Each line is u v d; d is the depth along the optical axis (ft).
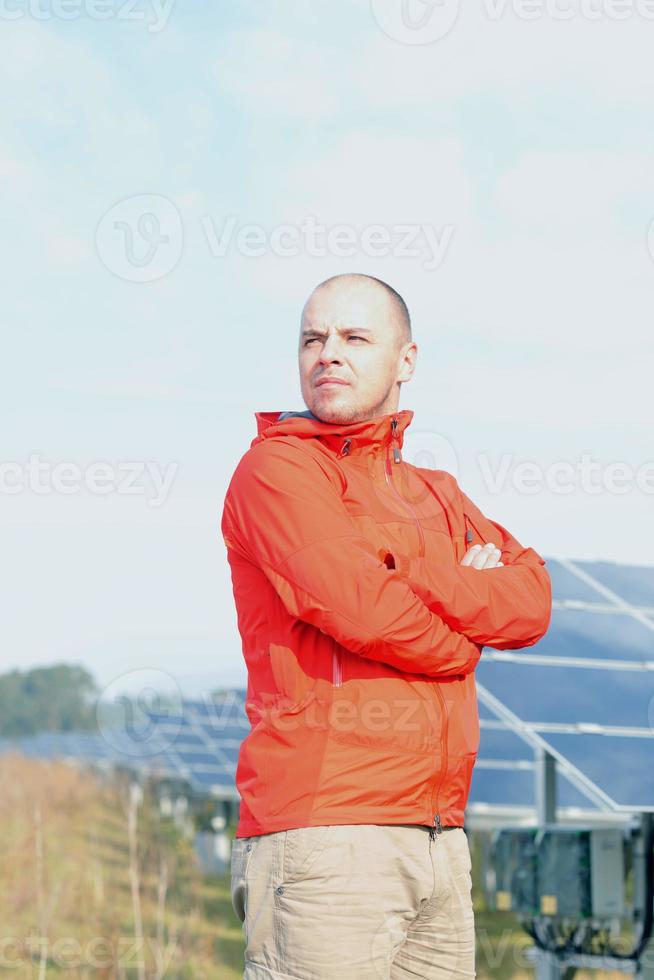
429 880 13.07
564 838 28.86
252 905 13.07
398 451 14.97
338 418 14.46
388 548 14.11
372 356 14.51
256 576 13.84
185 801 89.25
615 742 25.88
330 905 12.59
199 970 45.91
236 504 13.87
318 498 13.55
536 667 29.86
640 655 31.14
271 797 13.06
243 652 14.12
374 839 12.76
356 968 12.56
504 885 30.32
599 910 28.25
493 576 14.28
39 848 56.18
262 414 15.38
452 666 13.42
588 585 35.53
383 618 12.85
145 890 61.31
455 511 15.66
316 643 13.33
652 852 27.76
